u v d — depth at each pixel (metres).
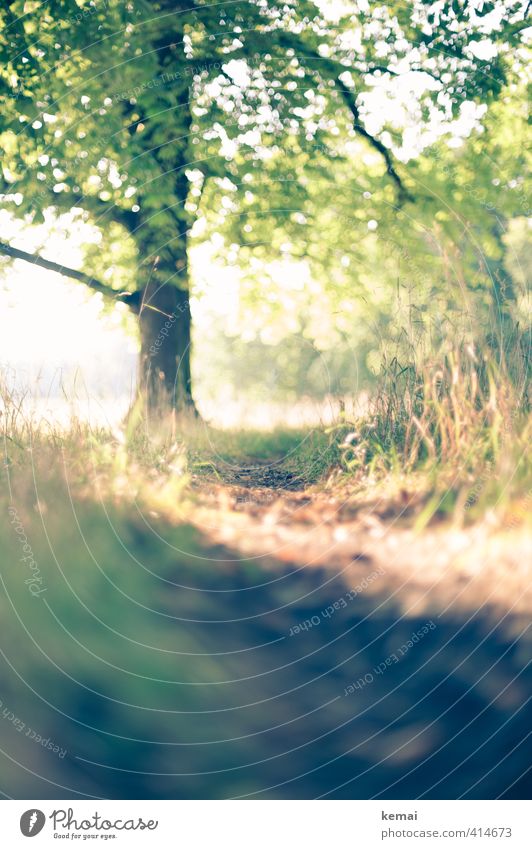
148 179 9.59
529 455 4.48
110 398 6.30
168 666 3.44
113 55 9.24
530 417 4.66
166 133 9.67
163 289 10.64
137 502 5.26
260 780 2.90
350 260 12.41
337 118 10.95
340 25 10.18
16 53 9.18
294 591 4.36
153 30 9.17
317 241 12.24
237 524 5.72
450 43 10.02
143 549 4.69
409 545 4.69
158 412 7.45
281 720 3.18
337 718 3.16
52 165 9.66
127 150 9.54
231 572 4.69
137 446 6.25
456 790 2.77
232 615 4.06
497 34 9.91
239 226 11.75
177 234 10.49
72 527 4.40
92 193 10.12
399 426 6.42
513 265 6.61
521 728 2.96
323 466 7.68
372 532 5.15
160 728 3.10
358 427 6.87
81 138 9.53
